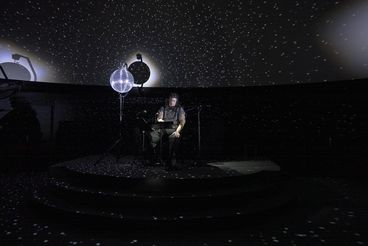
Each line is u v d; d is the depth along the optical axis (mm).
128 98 7504
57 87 7152
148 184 3725
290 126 6973
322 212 3971
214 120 7336
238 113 7309
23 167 7062
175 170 4504
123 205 3500
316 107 6773
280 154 7020
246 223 3385
